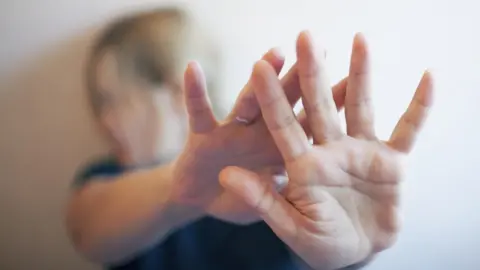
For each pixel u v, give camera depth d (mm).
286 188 472
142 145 691
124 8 720
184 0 719
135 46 684
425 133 742
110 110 696
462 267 780
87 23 724
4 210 764
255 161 490
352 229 470
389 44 724
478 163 754
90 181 640
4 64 728
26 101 739
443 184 758
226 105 716
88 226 586
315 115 462
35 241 774
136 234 559
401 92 733
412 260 775
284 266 659
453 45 725
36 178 759
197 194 513
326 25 723
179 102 687
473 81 732
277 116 450
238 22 721
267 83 444
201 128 479
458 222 769
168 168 545
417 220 767
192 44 695
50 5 719
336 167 460
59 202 765
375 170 467
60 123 747
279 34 726
